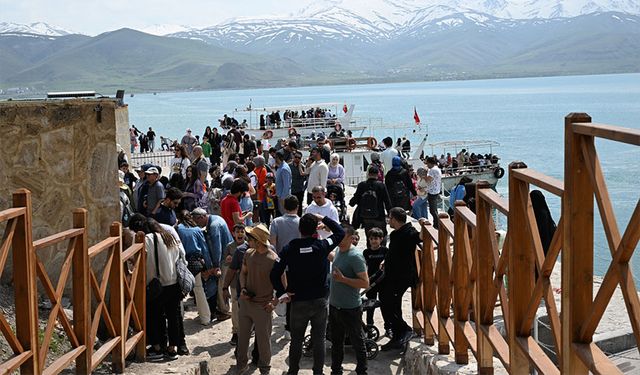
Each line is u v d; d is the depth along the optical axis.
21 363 5.32
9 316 7.84
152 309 8.80
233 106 197.88
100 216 9.04
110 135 9.05
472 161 44.47
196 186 15.53
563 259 4.40
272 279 8.30
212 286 10.88
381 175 18.48
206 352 9.23
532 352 5.13
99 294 6.95
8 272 8.56
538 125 98.62
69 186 8.98
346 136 43.44
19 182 8.84
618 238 3.88
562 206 4.40
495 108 147.25
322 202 11.73
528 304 5.21
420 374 8.30
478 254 6.32
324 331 8.33
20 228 5.45
